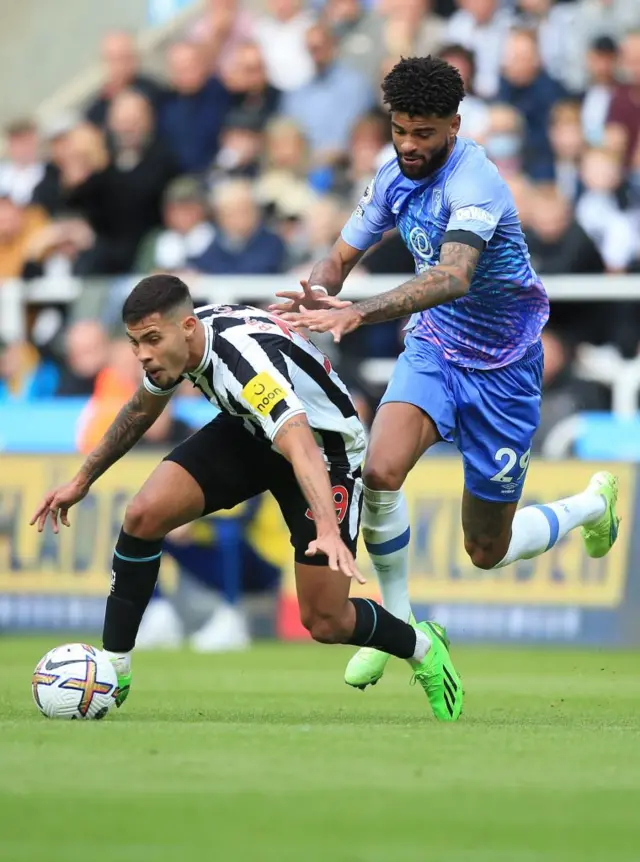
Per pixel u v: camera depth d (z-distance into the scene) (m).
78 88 62.84
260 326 18.78
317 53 52.06
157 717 20.44
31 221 51.72
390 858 10.12
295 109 52.03
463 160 20.77
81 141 50.22
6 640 41.91
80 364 45.81
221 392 18.52
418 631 20.77
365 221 22.48
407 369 22.34
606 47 47.12
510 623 41.00
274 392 17.91
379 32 54.44
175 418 43.25
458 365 22.33
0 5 68.94
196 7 64.00
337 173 48.12
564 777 13.92
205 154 51.38
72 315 46.94
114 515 43.12
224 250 45.56
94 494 43.28
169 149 49.34
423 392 22.09
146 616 42.94
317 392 19.30
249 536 42.66
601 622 40.59
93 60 68.19
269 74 54.53
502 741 16.97
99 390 45.00
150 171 48.97
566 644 40.72
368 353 43.66
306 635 42.50
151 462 42.97
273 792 12.77
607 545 27.14
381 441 21.80
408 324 22.98
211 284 44.91
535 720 20.92
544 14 50.50
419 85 20.11
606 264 43.97
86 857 10.06
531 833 11.13
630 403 43.19
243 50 51.56
